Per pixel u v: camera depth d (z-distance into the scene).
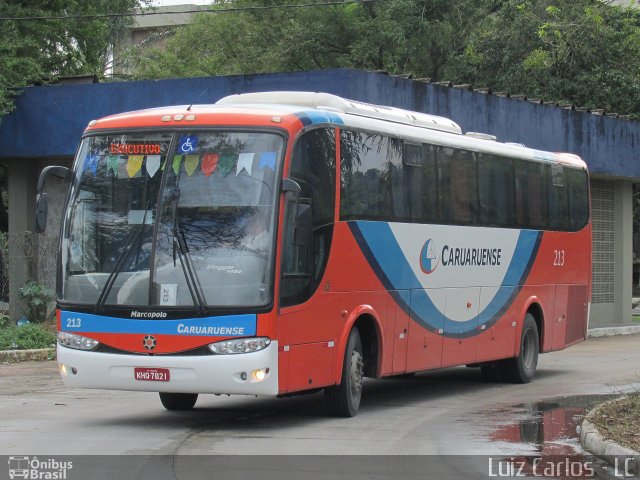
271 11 41.53
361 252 12.62
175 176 11.16
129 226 11.16
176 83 21.81
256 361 10.55
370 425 11.86
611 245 30.73
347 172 12.40
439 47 38.16
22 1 29.28
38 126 23.02
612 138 28.09
